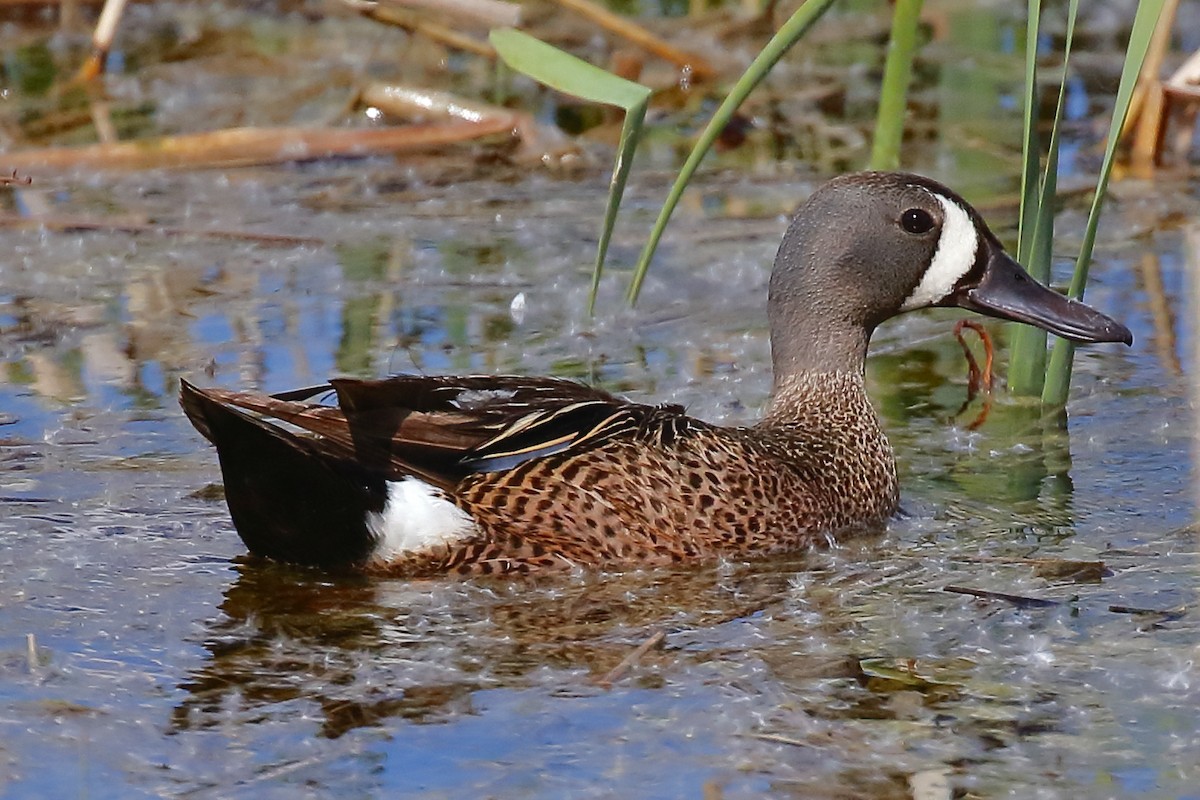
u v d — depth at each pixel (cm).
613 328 1498
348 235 1717
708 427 1101
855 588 1014
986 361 1381
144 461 1194
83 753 811
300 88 2116
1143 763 797
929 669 895
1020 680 880
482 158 1933
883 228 1189
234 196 1817
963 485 1188
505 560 1039
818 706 855
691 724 838
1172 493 1154
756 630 952
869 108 2111
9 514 1104
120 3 2128
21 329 1464
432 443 1030
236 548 1067
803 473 1109
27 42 2297
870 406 1180
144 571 1030
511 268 1641
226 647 929
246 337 1451
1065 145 1983
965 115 2080
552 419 1049
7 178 1714
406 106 1978
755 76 1037
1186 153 1952
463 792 778
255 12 2380
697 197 1842
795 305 1198
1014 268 1208
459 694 872
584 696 868
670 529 1055
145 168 1869
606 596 1009
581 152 1931
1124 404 1323
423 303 1547
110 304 1530
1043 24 2283
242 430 984
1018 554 1063
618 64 2061
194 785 784
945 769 794
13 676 888
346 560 1031
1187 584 1000
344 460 1017
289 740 824
